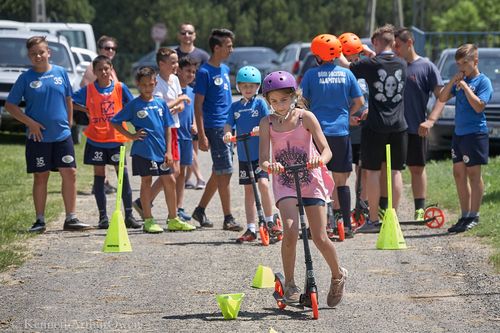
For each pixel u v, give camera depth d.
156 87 29.59
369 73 27.00
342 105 26.11
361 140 27.42
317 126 18.22
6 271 22.00
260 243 25.59
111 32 147.00
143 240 26.11
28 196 33.28
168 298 19.50
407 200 32.78
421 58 28.83
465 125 26.34
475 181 26.39
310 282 18.03
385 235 24.44
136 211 31.62
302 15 160.38
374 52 28.95
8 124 52.19
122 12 147.62
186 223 27.73
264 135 18.41
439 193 32.97
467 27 135.62
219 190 27.61
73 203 27.67
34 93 27.08
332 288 18.44
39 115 27.09
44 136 27.09
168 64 29.62
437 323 17.45
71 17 131.25
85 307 18.78
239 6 155.00
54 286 20.52
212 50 27.91
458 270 21.67
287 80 18.00
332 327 17.30
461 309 18.41
